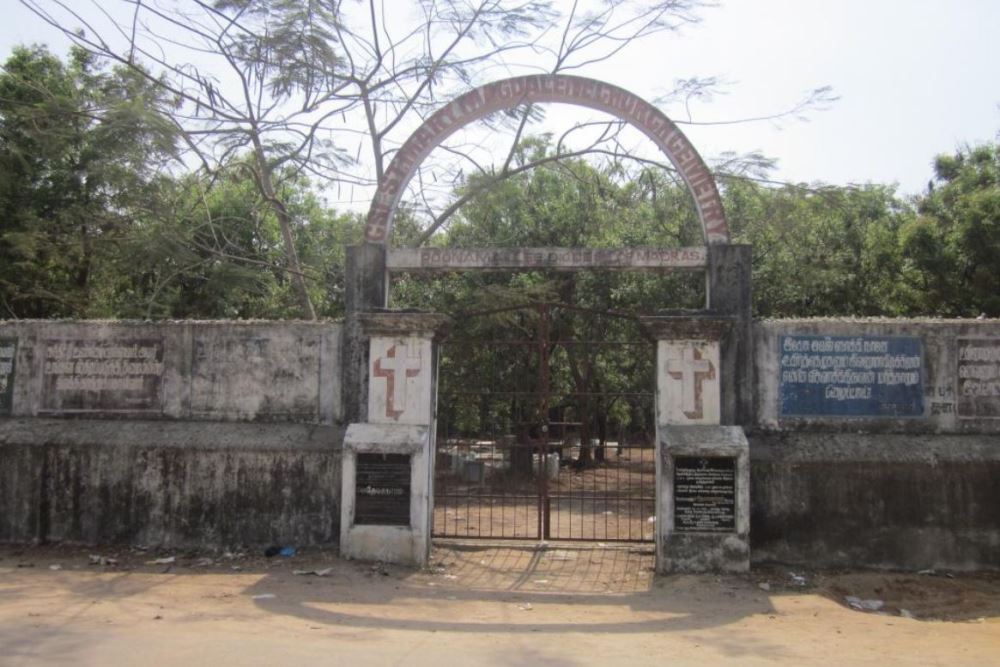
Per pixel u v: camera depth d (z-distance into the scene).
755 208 17.55
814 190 13.55
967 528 8.18
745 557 8.10
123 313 16.14
